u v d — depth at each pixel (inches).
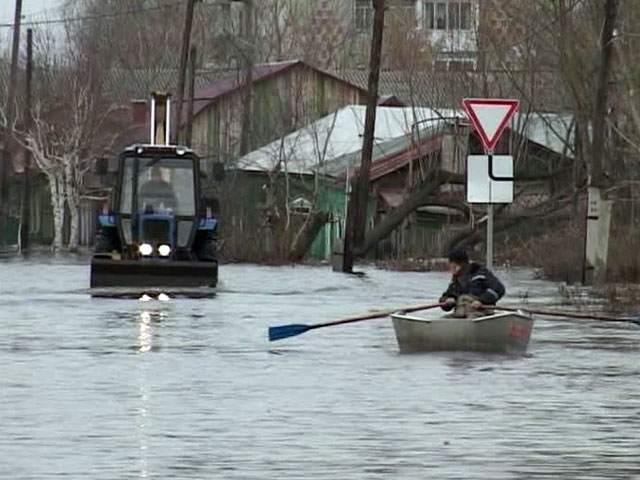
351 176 6712.6
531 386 2074.3
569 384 2097.7
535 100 6294.3
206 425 1711.4
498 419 1769.2
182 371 2228.1
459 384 2091.5
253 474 1428.4
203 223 4382.4
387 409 1841.8
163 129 4746.6
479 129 2790.4
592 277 4311.0
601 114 4288.9
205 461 1491.1
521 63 6146.7
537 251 5738.2
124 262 4163.4
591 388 2055.9
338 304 3641.7
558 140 6727.4
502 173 2792.8
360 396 1957.4
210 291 4124.0
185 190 4394.7
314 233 7027.6
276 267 6107.3
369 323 3132.4
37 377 2148.1
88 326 2982.3
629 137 4931.1
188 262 4173.2
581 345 2674.7
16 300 3718.0
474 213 6692.9
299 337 2792.8
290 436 1640.0
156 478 1407.5
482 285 2556.6
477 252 6481.3
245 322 3090.6
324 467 1464.1
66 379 2123.5
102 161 4372.5
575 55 4918.8
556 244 5324.8
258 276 5088.6
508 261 6097.4
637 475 1430.9
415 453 1539.1
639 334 2915.8
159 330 2898.6
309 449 1561.3
